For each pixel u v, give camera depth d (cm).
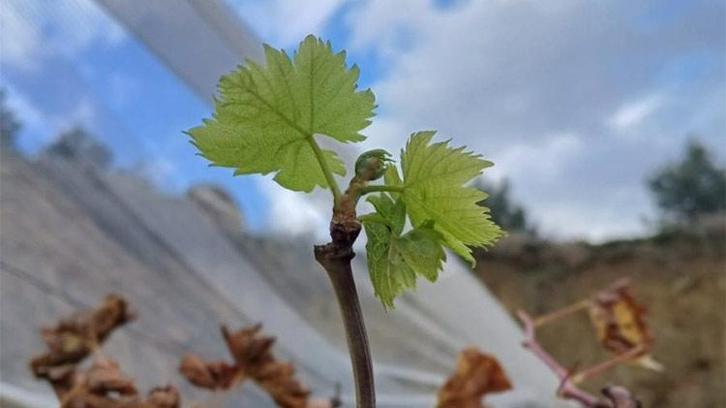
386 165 14
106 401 32
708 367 283
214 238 85
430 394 69
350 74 14
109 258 81
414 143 14
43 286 73
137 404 31
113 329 37
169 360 70
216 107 14
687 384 280
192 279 82
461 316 75
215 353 75
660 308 303
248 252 85
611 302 43
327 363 75
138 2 62
